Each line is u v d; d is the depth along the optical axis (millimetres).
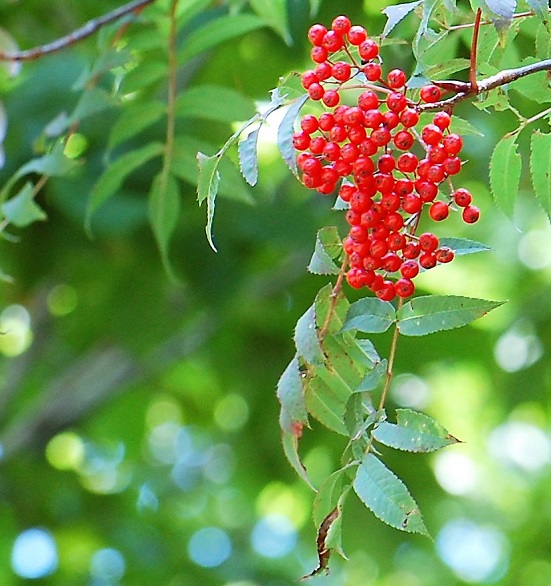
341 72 1122
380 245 1138
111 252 2158
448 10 1131
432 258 1142
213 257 2111
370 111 1116
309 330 1142
